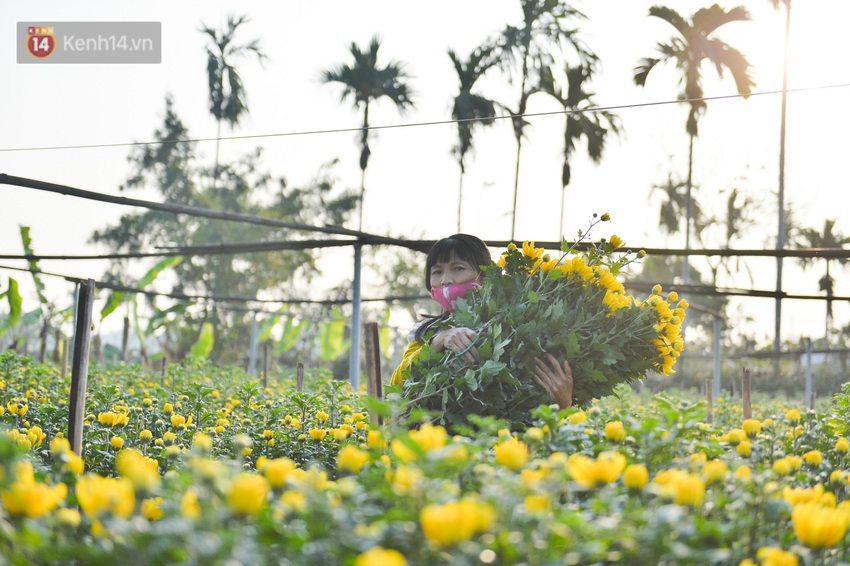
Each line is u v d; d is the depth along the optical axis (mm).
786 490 2049
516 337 3377
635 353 3635
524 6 23312
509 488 1604
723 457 2686
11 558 1513
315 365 24047
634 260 3773
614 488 1944
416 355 3543
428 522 1267
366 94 25188
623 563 1621
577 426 2416
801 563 1956
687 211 28141
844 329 38719
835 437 3721
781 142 28062
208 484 1488
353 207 30953
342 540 1486
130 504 1523
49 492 1570
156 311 18297
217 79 29688
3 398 6258
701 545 1685
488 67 23625
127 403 5668
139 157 30438
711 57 25266
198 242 29484
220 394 7207
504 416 3289
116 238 29938
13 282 13500
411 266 32625
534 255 3758
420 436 1724
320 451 3955
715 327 16812
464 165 23828
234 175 30422
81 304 3338
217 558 1309
